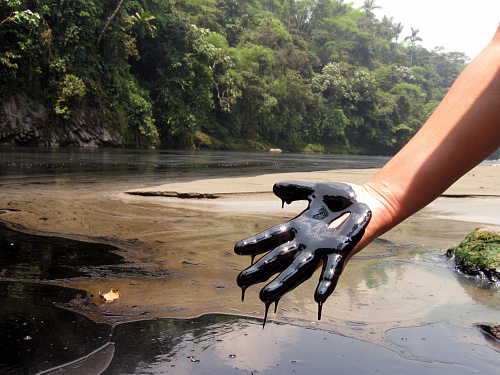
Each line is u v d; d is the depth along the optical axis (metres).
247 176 7.72
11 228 2.72
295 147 55.38
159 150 25.78
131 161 11.80
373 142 68.88
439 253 2.52
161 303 1.49
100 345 1.11
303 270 0.58
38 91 22.72
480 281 1.98
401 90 78.75
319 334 1.26
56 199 4.12
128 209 3.77
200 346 1.14
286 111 53.12
